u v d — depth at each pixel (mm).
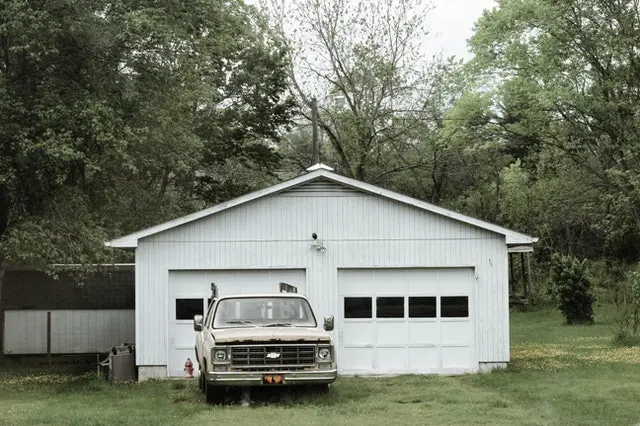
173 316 21266
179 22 25531
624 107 38469
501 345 21531
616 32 38156
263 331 15867
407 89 47062
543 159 43812
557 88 39000
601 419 13695
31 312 27375
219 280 21438
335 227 21625
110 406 16484
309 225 21594
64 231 23125
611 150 40188
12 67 23500
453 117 43875
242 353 15430
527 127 42906
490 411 14789
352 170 47531
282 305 17031
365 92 46562
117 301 27766
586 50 39406
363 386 18719
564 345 27922
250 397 16328
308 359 15586
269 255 21469
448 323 21641
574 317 37188
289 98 42906
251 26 42125
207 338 16125
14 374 23906
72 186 24109
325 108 46781
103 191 26422
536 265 52875
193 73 27094
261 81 41562
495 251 21641
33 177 23484
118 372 21078
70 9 22516
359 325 21562
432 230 21656
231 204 21297
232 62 41062
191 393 18062
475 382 19406
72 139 22500
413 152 50625
